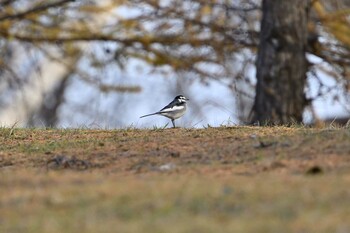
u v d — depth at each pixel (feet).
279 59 75.20
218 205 31.17
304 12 76.07
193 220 29.60
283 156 40.24
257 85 75.97
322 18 84.53
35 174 38.68
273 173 36.73
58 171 40.14
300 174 36.22
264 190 32.78
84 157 43.06
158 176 37.09
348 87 82.64
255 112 75.82
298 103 75.51
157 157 42.06
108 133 49.57
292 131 46.55
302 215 29.58
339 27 84.58
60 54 106.11
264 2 76.23
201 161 40.63
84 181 36.11
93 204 32.07
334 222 28.71
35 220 30.78
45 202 32.81
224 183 34.32
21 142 47.98
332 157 39.17
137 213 30.73
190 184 34.27
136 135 48.03
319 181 33.86
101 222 29.99
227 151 42.19
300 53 75.82
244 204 31.14
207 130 48.29
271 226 28.48
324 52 83.97
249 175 36.52
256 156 40.65
